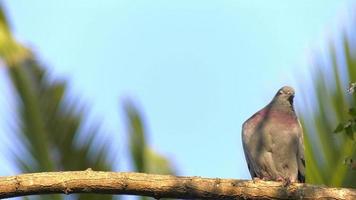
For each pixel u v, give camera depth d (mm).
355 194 11461
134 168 14758
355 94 13547
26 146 14750
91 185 11320
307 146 13688
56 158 14789
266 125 14422
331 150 13547
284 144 14273
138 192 11383
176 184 11359
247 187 11469
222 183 11461
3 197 11289
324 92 13859
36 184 11273
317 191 11500
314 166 13547
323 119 13711
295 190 11500
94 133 14953
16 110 14953
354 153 13312
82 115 15102
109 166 14758
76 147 14828
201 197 11438
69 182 11305
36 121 14906
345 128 11438
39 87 15242
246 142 14539
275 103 14758
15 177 11289
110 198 14219
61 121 14992
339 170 13406
